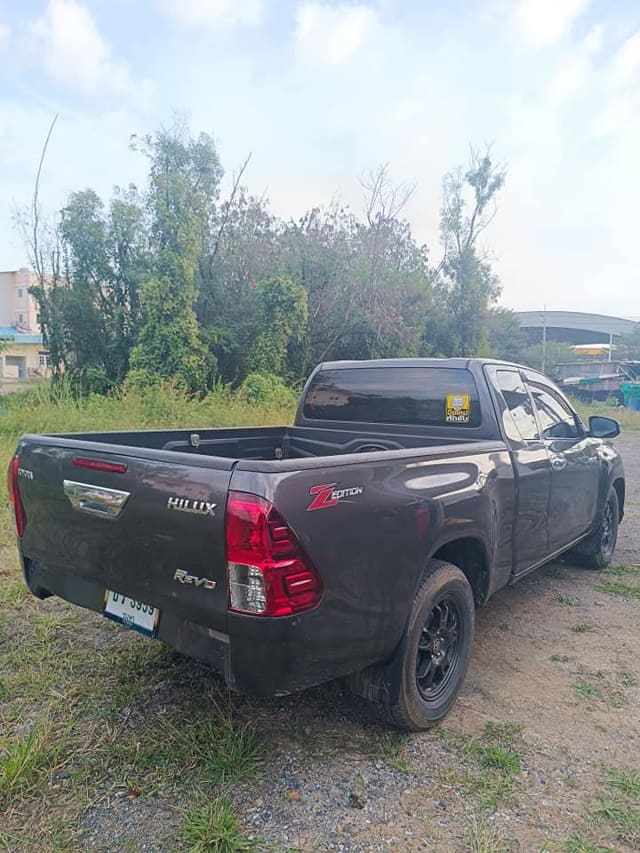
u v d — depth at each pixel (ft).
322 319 69.10
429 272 86.69
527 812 7.59
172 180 54.03
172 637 8.02
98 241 56.03
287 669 7.23
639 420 76.38
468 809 7.61
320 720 9.47
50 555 9.77
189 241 53.31
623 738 9.27
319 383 15.44
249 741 8.70
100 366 57.82
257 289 61.93
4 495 21.16
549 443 13.87
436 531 9.23
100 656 11.18
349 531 7.78
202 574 7.45
